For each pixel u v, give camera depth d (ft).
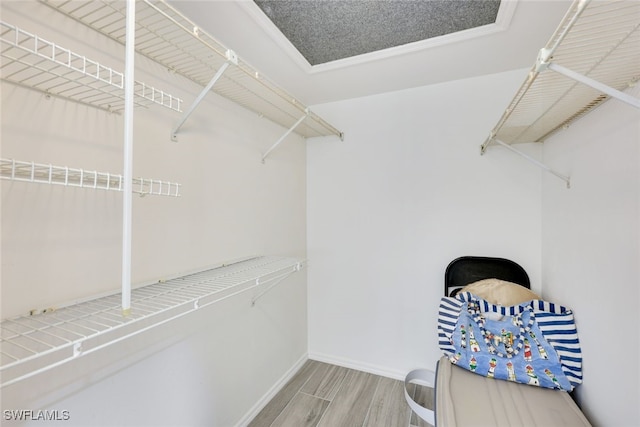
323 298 7.08
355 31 4.24
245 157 5.04
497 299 4.71
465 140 5.73
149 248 3.34
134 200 3.18
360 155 6.67
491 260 5.40
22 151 2.31
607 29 2.15
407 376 5.96
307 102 6.89
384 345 6.46
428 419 4.76
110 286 2.91
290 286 6.42
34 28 2.37
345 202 6.83
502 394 3.59
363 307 6.66
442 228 5.92
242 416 4.82
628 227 2.85
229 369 4.54
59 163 2.53
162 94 2.73
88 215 2.74
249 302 5.03
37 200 2.39
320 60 5.02
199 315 3.96
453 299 4.78
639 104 2.08
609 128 3.19
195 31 2.68
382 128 6.43
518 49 4.65
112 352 2.87
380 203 6.48
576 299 3.88
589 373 3.51
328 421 4.97
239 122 4.89
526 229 5.32
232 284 3.43
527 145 5.31
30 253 2.35
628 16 1.98
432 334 6.02
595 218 3.45
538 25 4.01
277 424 4.91
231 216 4.68
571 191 4.07
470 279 5.45
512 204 5.41
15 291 2.27
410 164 6.19
